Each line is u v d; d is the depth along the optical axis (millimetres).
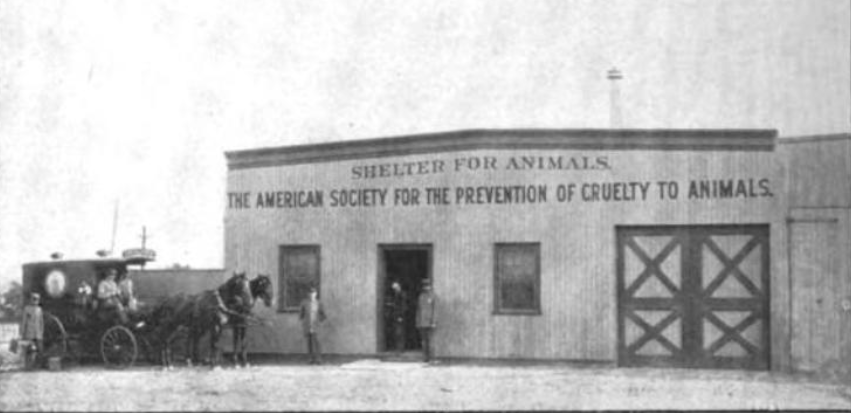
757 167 17516
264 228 20422
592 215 18141
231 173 20797
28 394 14492
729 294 17562
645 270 17938
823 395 14508
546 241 18297
